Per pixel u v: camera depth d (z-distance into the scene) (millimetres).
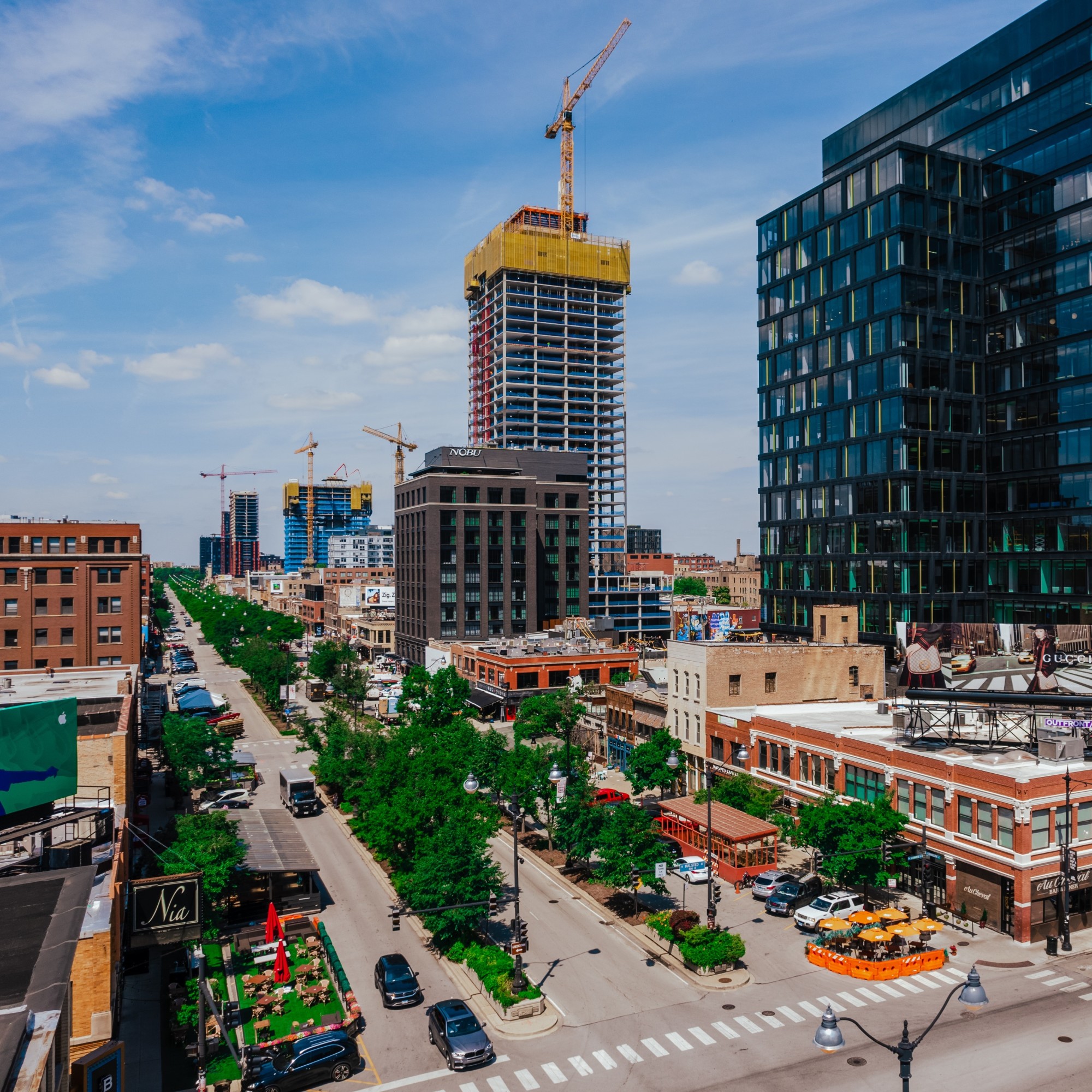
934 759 46750
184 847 42969
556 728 83125
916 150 89188
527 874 53531
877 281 90562
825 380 98000
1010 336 89188
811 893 47312
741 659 69188
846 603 94125
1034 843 41906
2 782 32812
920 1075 29859
